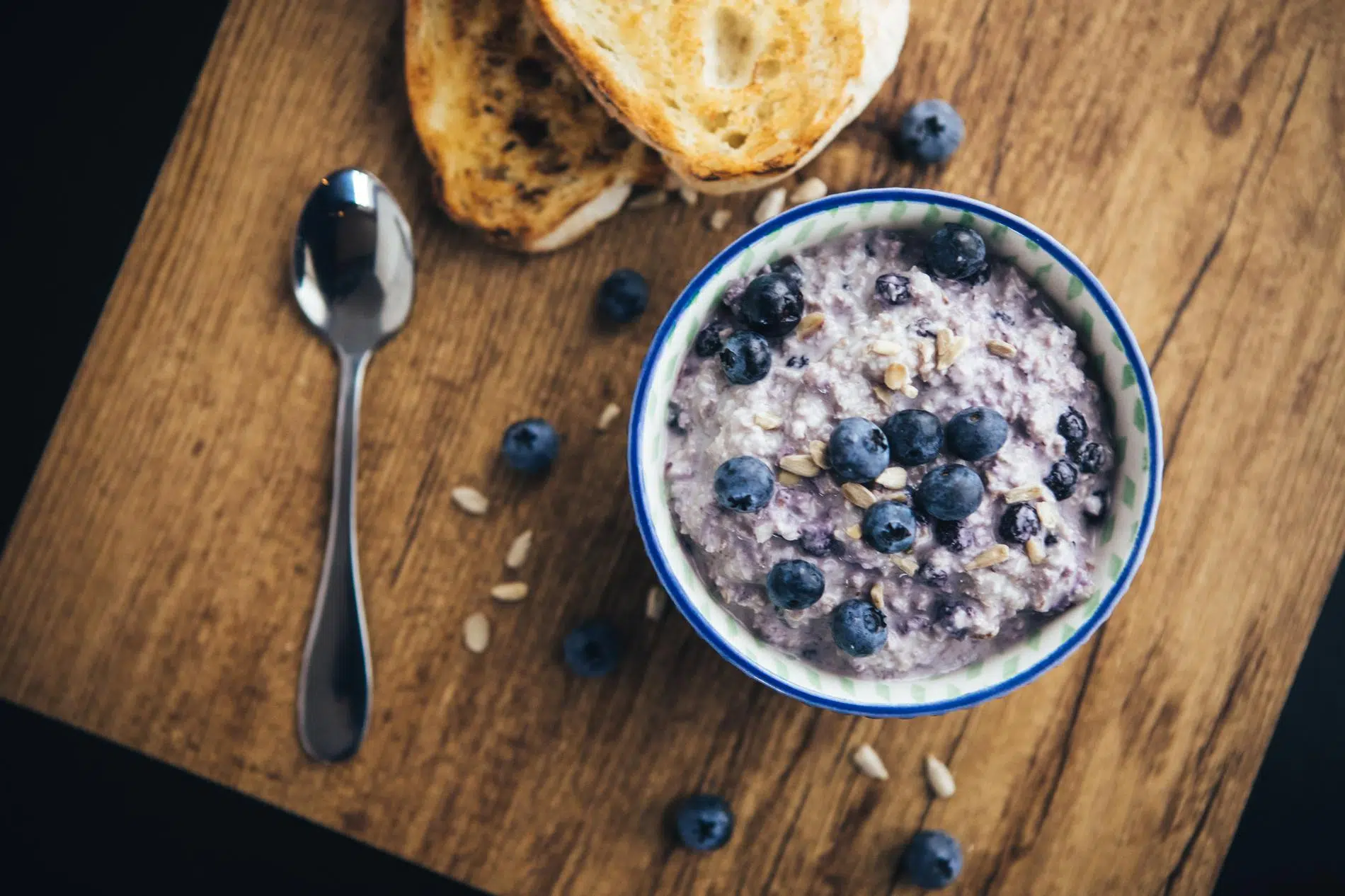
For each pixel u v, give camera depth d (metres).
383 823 0.45
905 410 0.38
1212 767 0.44
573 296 0.45
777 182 0.44
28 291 0.53
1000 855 0.45
